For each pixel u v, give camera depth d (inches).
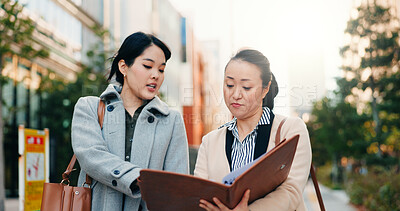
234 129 95.4
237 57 90.5
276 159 70.9
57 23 833.5
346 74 722.2
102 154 87.7
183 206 72.7
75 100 715.4
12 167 832.9
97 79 629.9
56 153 716.0
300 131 90.8
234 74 89.2
